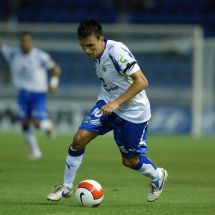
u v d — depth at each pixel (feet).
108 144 265.95
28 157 195.72
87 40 94.68
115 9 398.42
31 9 398.01
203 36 392.68
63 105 318.24
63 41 324.19
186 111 321.73
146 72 328.29
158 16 397.60
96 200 96.12
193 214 91.91
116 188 128.77
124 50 96.37
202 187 134.41
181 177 154.20
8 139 274.77
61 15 395.75
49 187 126.93
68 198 107.65
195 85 319.47
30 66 203.21
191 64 326.85
